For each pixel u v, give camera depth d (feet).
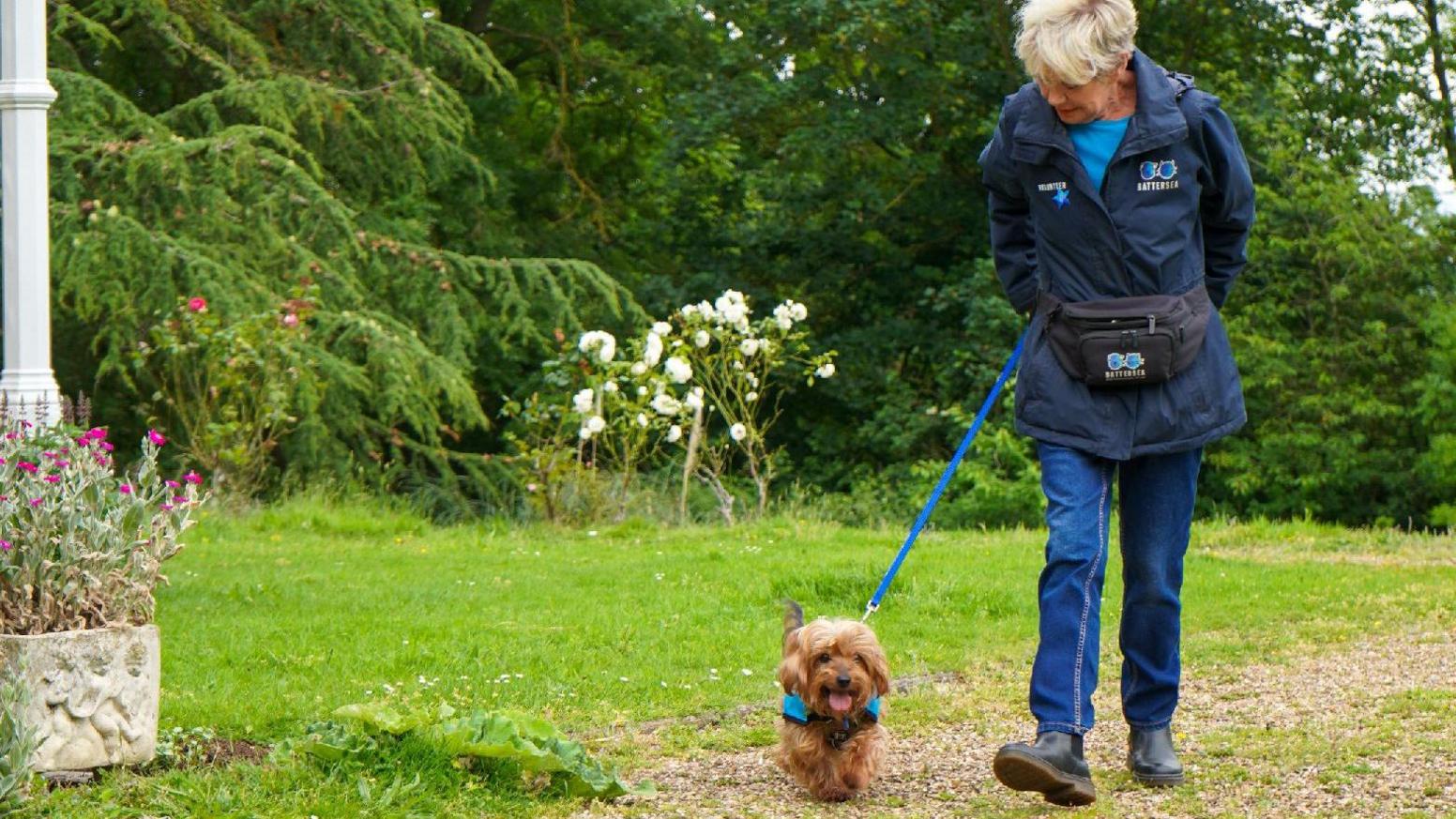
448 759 15.65
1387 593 31.37
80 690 15.61
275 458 58.59
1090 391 15.20
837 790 15.53
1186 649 24.70
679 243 82.99
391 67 62.59
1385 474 71.61
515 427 72.69
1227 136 15.24
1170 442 15.20
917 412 75.72
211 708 18.74
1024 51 14.82
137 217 54.49
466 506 56.70
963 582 31.50
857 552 38.58
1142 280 15.14
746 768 17.01
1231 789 15.47
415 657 22.74
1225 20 76.74
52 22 58.49
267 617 26.32
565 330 62.54
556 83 84.84
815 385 79.97
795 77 75.77
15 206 29.63
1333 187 72.08
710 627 26.53
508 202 79.20
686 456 53.47
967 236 81.92
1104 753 17.44
